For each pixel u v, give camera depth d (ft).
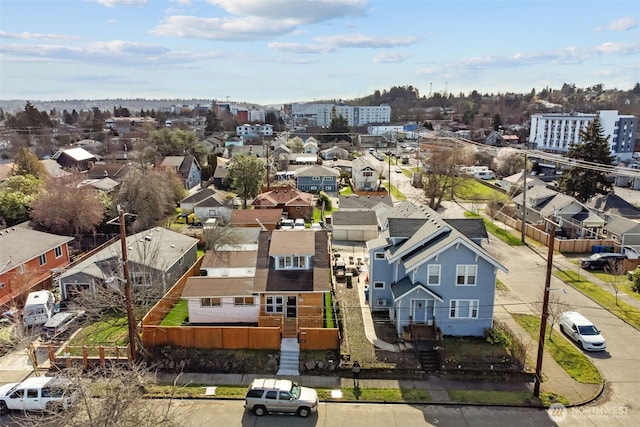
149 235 141.28
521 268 144.56
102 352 88.12
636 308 114.62
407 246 103.45
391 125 619.67
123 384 60.13
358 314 110.32
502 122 643.86
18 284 113.60
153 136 351.46
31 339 89.25
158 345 93.81
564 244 161.17
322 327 101.04
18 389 76.54
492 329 99.19
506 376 86.02
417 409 77.97
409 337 97.86
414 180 287.69
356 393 82.58
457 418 75.51
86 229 169.89
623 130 399.24
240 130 563.48
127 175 200.13
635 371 88.07
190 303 104.32
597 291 125.59
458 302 98.94
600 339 95.25
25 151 223.71
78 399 59.47
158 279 117.60
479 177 315.99
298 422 74.84
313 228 189.37
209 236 153.38
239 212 188.96
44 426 62.75
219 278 109.60
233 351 93.20
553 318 100.01
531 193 201.98
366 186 273.33
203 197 213.05
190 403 80.02
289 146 409.90
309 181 272.51
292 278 103.76
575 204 175.01
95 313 104.73
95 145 406.82
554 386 83.46
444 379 86.63
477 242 106.01
